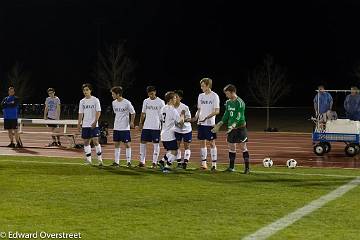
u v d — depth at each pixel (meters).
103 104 94.94
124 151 40.50
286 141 50.50
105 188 23.53
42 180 25.45
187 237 16.09
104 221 17.84
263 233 16.61
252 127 68.69
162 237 16.06
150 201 20.94
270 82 80.88
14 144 42.41
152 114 30.23
